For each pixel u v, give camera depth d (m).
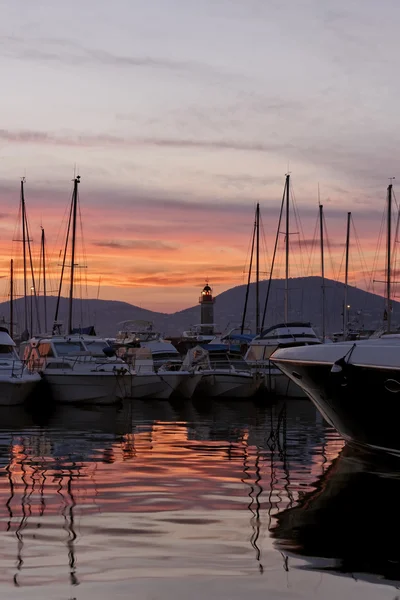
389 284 53.75
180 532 10.65
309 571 9.04
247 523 11.23
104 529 10.77
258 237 57.84
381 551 9.84
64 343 35.28
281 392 36.38
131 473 15.39
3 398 31.16
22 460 17.14
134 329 57.44
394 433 16.83
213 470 15.82
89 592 8.25
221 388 36.47
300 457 17.73
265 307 56.72
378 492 13.62
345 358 17.14
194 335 61.50
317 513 11.91
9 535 10.44
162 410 30.95
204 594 8.24
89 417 27.88
